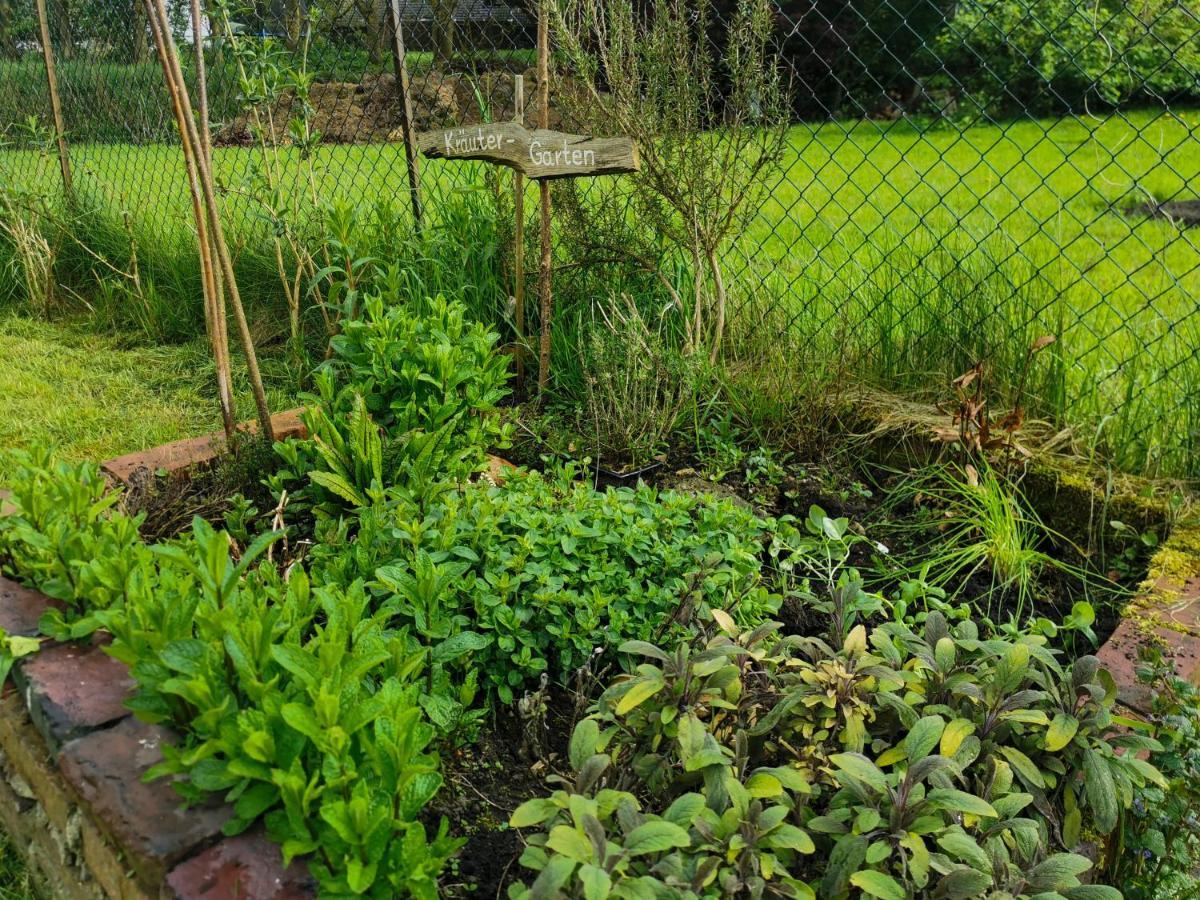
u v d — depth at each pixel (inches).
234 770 59.4
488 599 86.6
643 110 134.3
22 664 77.4
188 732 70.1
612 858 58.7
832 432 135.4
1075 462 122.2
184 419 148.8
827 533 109.5
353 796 58.9
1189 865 77.8
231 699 65.7
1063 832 74.5
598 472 128.0
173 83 107.8
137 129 232.2
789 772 68.8
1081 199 291.0
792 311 154.9
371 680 76.6
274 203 153.3
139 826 62.4
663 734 75.2
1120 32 236.2
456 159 141.6
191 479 119.0
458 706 80.9
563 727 86.5
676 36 133.2
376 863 58.1
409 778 60.8
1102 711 75.6
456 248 158.9
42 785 74.4
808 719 76.9
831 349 141.6
